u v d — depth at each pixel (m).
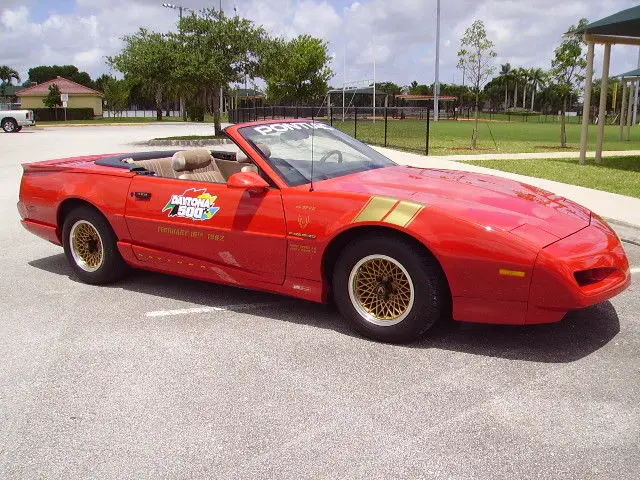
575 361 3.64
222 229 4.35
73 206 5.34
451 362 3.66
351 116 29.56
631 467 2.62
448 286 3.74
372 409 3.14
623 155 16.67
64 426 3.06
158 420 3.09
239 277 4.45
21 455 2.82
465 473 2.60
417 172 4.72
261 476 2.62
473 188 4.19
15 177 13.02
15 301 4.97
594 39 13.80
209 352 3.89
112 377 3.58
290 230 4.05
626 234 7.00
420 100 81.56
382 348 3.88
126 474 2.66
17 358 3.87
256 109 32.44
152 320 4.47
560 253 3.44
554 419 3.00
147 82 27.11
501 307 3.55
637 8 11.73
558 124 49.44
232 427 3.01
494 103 115.44
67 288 5.29
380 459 2.71
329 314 4.50
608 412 3.06
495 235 3.48
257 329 4.25
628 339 3.95
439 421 3.01
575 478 2.55
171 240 4.68
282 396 3.30
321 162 4.54
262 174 4.25
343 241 4.02
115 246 5.12
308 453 2.77
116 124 49.00
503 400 3.20
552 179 11.24
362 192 3.95
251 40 25.86
